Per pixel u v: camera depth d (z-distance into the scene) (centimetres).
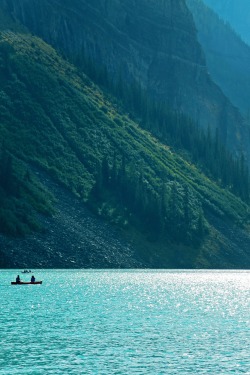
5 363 6794
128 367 6712
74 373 6444
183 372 6556
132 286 15188
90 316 9925
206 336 8400
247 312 10875
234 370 6662
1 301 11638
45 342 7812
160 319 9788
